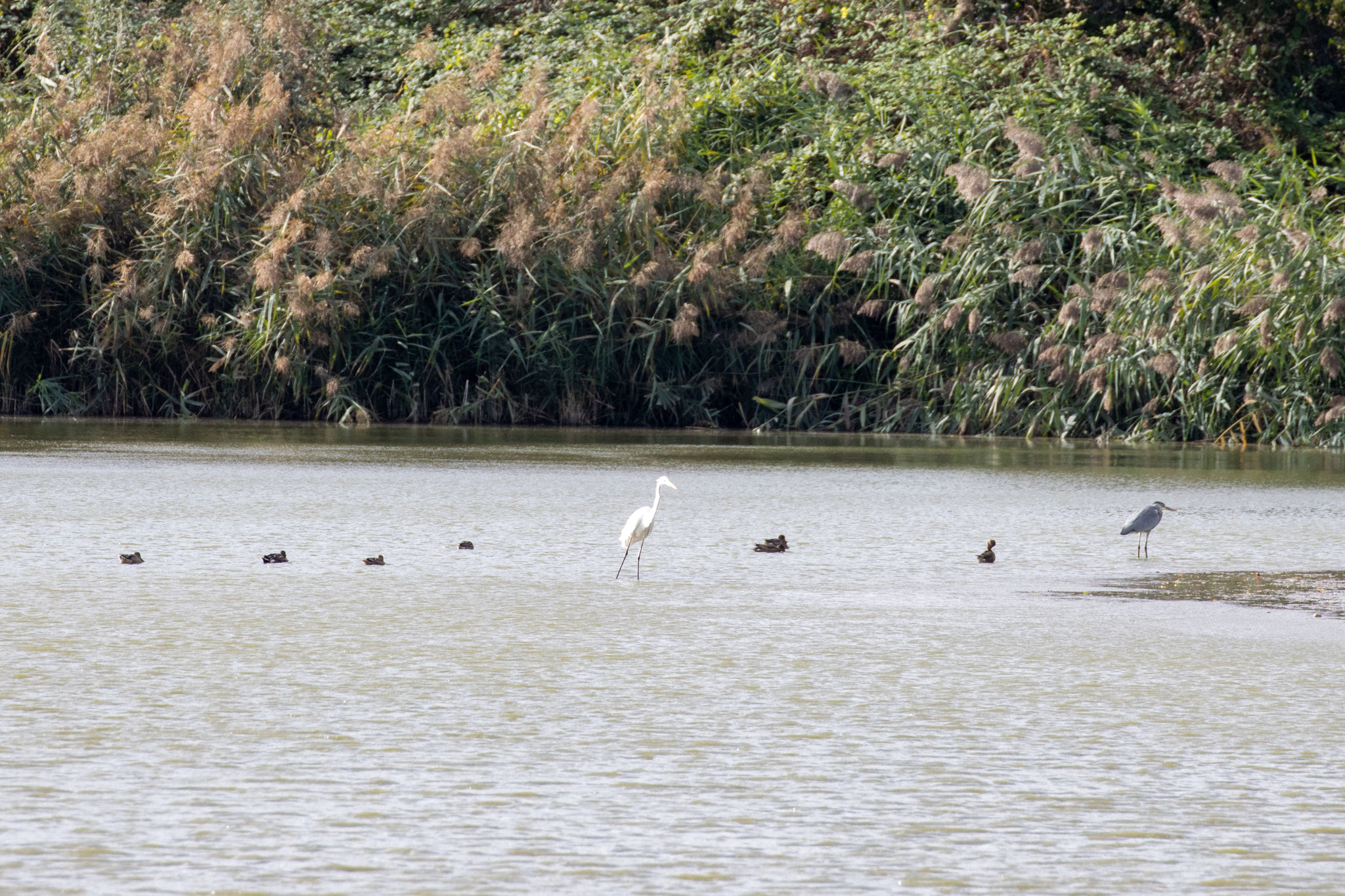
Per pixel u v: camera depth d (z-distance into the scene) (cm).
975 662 817
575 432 2734
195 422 2830
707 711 701
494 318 2869
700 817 550
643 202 2847
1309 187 2930
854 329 2922
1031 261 2719
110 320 2892
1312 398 2548
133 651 817
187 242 2872
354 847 515
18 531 1302
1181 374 2600
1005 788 588
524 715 688
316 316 2805
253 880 484
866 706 715
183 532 1313
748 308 2870
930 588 1076
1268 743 655
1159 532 1404
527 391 2945
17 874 486
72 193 2952
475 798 568
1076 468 2075
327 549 1230
